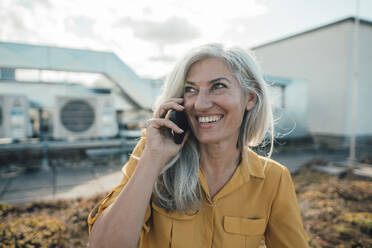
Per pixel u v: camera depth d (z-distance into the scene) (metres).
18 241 2.63
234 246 1.01
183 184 1.00
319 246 2.77
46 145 8.02
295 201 1.10
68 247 2.68
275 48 16.27
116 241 0.79
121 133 9.99
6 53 7.87
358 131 13.15
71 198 4.47
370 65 13.30
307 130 11.64
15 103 8.18
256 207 1.07
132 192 0.85
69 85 10.02
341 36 12.62
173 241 0.99
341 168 6.78
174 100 1.02
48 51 8.34
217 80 0.95
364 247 2.75
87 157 8.23
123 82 9.35
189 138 1.10
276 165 1.13
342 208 3.88
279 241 1.06
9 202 4.34
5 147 7.61
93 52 8.89
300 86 11.23
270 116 1.17
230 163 1.10
